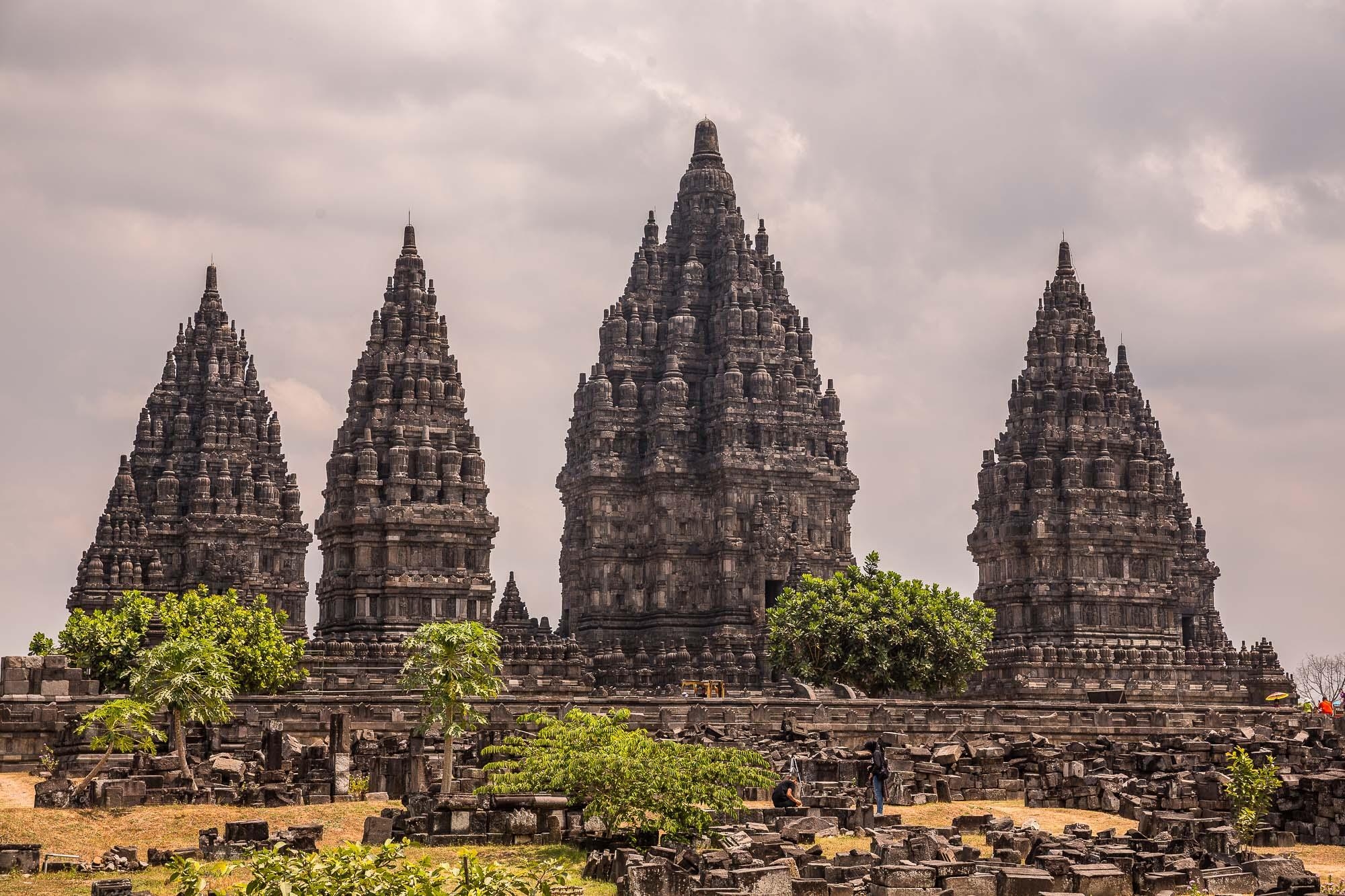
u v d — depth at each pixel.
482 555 179.50
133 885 68.81
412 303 185.75
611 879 69.62
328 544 180.12
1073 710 140.25
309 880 47.78
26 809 86.38
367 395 182.75
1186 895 65.69
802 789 96.00
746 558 199.75
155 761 97.56
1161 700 183.88
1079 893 64.25
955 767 104.19
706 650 187.00
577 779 79.25
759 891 63.84
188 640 101.75
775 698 137.25
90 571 196.12
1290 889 65.69
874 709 127.44
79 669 113.31
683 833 78.62
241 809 88.69
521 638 179.88
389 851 49.06
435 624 103.88
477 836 78.56
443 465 179.50
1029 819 92.38
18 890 68.00
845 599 167.38
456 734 102.62
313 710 114.81
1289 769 98.44
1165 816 83.44
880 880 64.38
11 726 107.69
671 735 115.06
